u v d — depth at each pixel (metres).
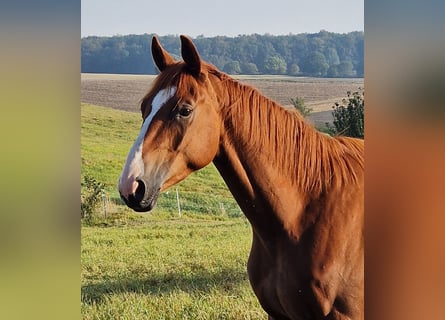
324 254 3.94
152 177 3.86
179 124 3.89
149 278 7.34
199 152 3.92
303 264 3.94
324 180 4.03
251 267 4.17
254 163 3.99
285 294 4.00
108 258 7.89
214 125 3.96
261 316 6.45
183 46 3.92
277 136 4.02
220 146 4.00
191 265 7.67
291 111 4.10
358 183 4.05
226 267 7.61
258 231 4.05
